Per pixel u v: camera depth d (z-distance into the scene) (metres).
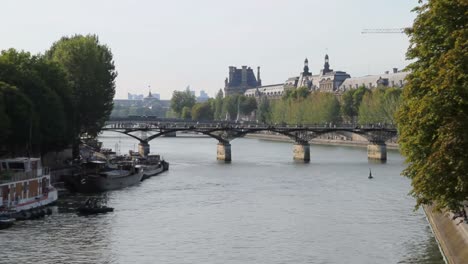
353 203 122.44
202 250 85.50
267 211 114.19
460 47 57.78
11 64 136.75
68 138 151.50
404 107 73.69
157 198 129.00
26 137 126.44
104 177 139.00
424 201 62.84
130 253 83.75
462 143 55.91
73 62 174.50
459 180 56.03
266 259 81.06
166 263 79.25
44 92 137.50
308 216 109.19
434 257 80.31
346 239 91.31
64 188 137.38
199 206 119.56
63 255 82.00
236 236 93.69
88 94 173.25
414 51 71.19
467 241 70.31
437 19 64.06
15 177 106.56
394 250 84.56
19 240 89.25
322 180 160.25
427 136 64.56
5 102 122.88
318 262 79.56
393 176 168.62
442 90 58.59
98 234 94.00
